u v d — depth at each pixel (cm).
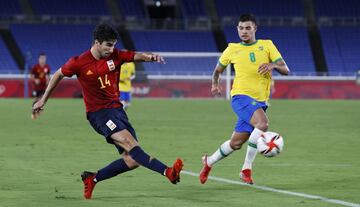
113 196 2872
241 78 3291
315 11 17812
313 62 16888
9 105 10488
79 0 17625
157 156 4481
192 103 11825
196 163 4103
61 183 3231
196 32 17488
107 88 2744
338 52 17088
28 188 3075
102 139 5538
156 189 3067
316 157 4450
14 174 3538
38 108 2798
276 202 2730
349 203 2705
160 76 14138
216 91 3469
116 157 4356
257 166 3950
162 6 18438
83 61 2731
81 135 5872
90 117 2772
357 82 14275
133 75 8925
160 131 6378
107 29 2659
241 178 3244
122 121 2747
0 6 17088
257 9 17938
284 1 18050
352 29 17512
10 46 16562
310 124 7400
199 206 2634
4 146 4950
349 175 3588
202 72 16238
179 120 7825
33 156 4369
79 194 2916
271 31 17550
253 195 2909
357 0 17850
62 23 17275
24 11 17325
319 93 14338
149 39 17225
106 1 17700
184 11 17712
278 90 14300
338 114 9125
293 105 11394
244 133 3222
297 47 17162
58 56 16650
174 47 17100
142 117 8269
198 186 3170
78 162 4091
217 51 17112
